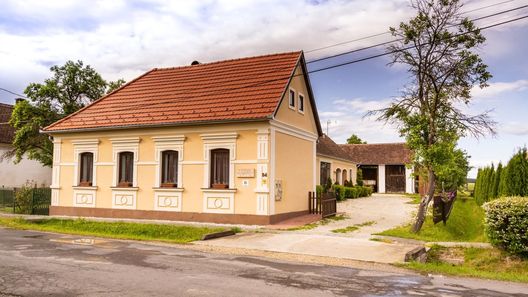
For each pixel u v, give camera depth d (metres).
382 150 50.16
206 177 17.73
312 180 21.89
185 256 10.52
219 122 17.20
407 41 15.71
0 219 19.06
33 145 29.45
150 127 18.75
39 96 29.08
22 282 7.51
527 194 14.67
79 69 30.00
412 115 16.03
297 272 8.79
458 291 7.52
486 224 11.88
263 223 16.58
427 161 15.34
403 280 8.27
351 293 7.14
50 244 12.30
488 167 24.64
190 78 21.97
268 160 16.70
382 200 33.03
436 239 14.39
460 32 15.15
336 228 16.06
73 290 6.99
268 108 16.86
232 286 7.44
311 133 21.86
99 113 21.05
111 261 9.68
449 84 15.94
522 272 10.66
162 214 18.50
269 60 21.00
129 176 19.64
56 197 21.09
